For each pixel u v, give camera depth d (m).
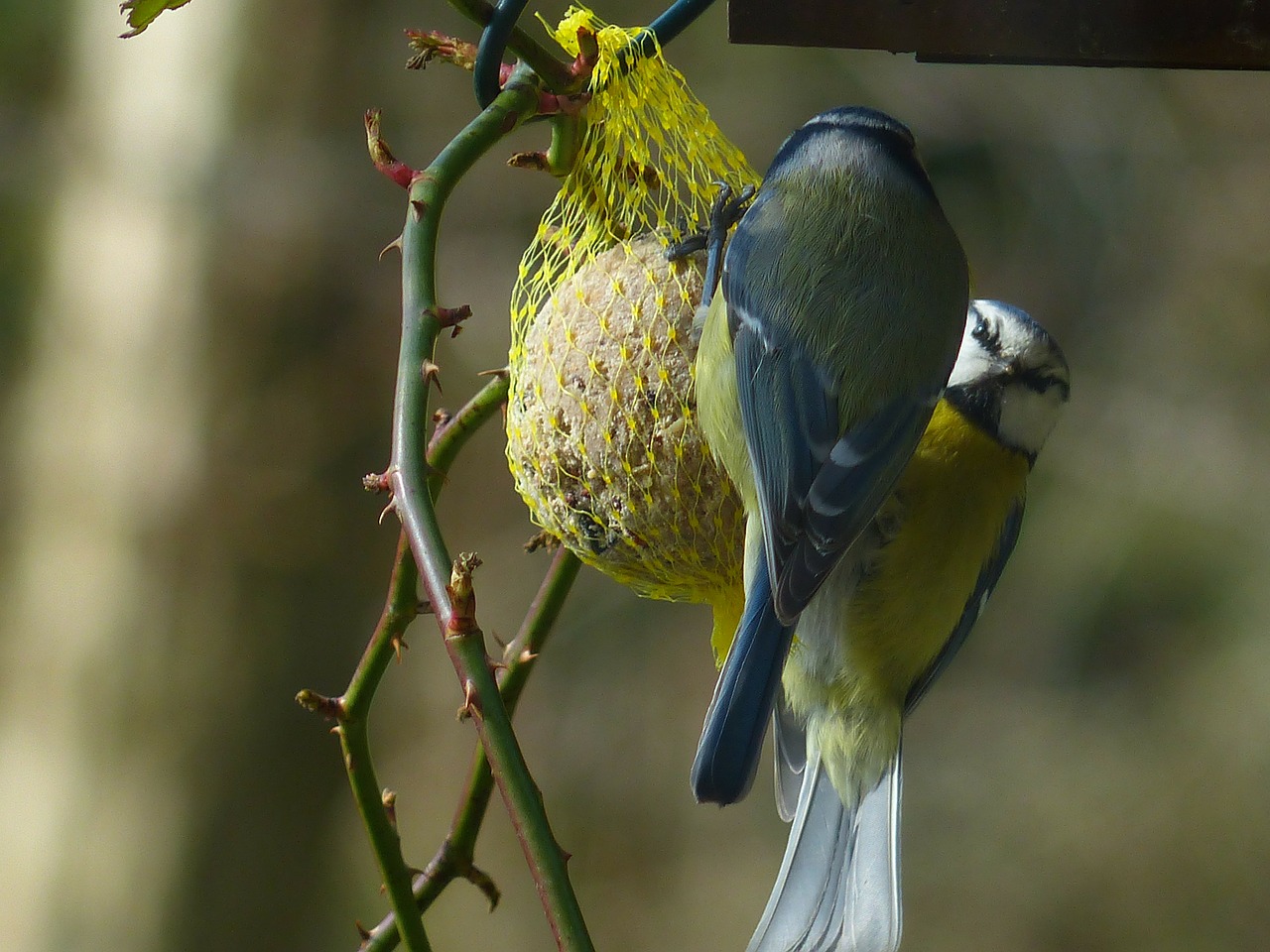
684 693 15.43
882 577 5.90
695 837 15.15
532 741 15.45
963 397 6.24
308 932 12.37
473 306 14.57
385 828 5.06
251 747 11.99
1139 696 15.07
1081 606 15.25
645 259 5.46
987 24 5.03
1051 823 14.95
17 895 11.85
